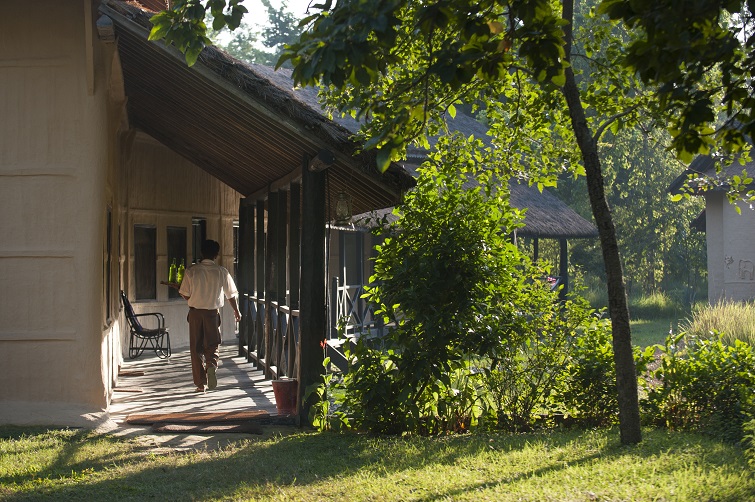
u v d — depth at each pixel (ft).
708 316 54.03
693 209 109.19
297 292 35.35
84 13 26.66
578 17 81.56
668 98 15.51
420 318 26.37
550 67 16.19
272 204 41.09
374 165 26.94
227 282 36.11
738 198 29.09
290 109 26.40
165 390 36.35
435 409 27.63
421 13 15.69
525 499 17.26
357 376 27.04
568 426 28.32
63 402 27.20
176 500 18.78
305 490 19.27
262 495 18.97
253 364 45.93
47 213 27.40
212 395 34.94
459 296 26.68
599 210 22.74
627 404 23.00
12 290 27.27
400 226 28.43
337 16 14.70
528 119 29.19
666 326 79.87
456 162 30.48
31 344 27.20
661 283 113.60
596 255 112.98
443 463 21.70
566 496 17.35
